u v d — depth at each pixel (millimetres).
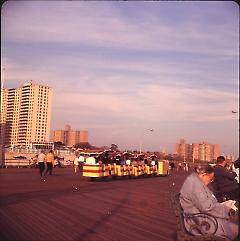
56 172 34781
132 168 30609
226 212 6590
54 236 7387
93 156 26984
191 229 6258
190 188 6359
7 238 6988
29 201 12086
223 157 9938
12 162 42938
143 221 9469
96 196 14648
